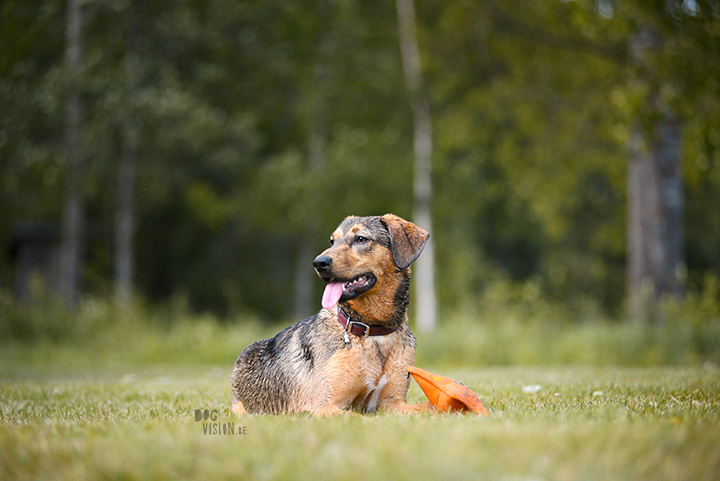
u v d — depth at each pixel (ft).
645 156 45.68
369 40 77.71
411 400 20.06
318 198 76.18
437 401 14.23
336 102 81.82
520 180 62.18
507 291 53.01
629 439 9.17
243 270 111.55
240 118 81.82
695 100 40.65
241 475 7.88
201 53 87.10
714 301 41.96
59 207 77.61
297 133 92.38
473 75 65.00
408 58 72.49
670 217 45.19
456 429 10.16
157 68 77.71
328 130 87.30
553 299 56.59
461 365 45.42
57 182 67.05
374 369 15.40
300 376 15.89
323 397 14.99
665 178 45.19
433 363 45.93
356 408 15.93
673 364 39.60
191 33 75.82
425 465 7.84
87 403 19.44
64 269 72.13
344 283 15.34
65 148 67.10
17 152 64.69
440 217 78.84
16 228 82.23
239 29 84.94
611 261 105.40
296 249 108.17
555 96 59.67
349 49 77.36
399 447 8.72
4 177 66.23
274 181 79.00
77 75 64.23
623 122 41.06
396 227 16.21
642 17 39.24
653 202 45.32
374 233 15.88
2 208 79.77
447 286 88.99
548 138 59.67
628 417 11.94
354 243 15.64
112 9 69.97
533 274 127.24
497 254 133.18
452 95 69.15
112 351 52.34
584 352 44.27
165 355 51.60
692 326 40.60
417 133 71.92
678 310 42.11
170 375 37.11
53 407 18.38
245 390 17.69
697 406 15.33
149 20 76.79
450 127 66.13
